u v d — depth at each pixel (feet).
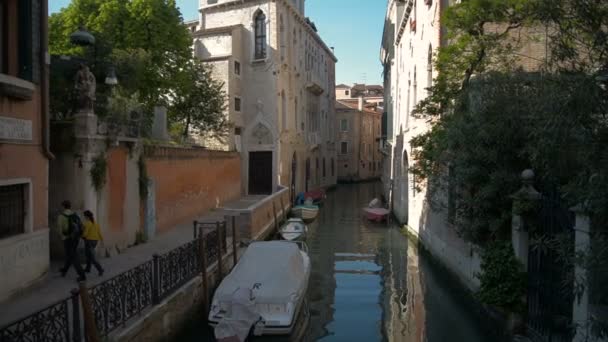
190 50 69.10
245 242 50.03
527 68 39.24
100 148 34.35
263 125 92.43
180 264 29.04
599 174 14.51
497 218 29.53
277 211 76.28
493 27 39.78
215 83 79.20
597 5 15.57
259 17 93.40
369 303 38.01
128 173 39.47
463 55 36.27
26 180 25.95
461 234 33.12
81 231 27.86
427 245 51.83
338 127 179.22
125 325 21.77
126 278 22.02
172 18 64.80
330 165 154.92
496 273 26.94
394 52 92.12
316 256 55.88
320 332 31.78
